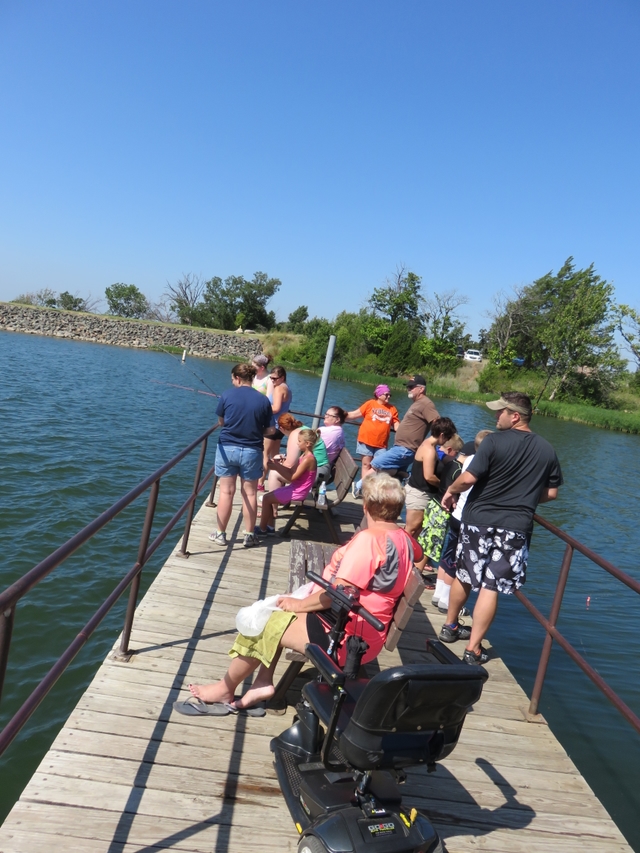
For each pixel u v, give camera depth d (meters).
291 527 7.04
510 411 4.26
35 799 2.80
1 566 8.23
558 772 3.60
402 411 37.75
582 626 8.16
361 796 2.52
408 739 2.48
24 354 39.59
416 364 64.94
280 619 3.41
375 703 2.27
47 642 6.65
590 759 5.07
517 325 70.44
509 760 3.64
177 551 6.00
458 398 54.41
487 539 4.27
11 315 59.03
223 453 6.20
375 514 3.16
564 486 20.56
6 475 12.23
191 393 30.94
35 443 15.39
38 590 7.63
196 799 2.96
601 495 19.67
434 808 3.15
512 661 6.91
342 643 3.11
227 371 50.19
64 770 3.00
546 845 3.01
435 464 5.79
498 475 4.23
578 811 3.29
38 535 9.35
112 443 16.83
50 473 12.81
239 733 3.48
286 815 2.94
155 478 3.78
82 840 2.62
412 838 2.44
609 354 59.06
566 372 59.66
